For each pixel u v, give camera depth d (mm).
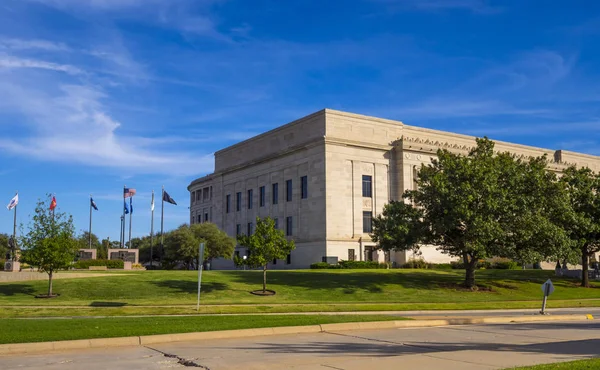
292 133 76500
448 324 24438
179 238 71562
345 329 21766
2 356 15180
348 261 64250
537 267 77750
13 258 54469
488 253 44531
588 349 15930
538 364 12867
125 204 89250
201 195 103500
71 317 25969
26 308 30547
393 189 72875
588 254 53688
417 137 77688
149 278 44344
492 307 35250
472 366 12922
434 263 70938
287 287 43062
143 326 20156
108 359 14539
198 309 29625
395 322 23078
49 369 13086
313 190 70250
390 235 46125
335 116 71062
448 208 44344
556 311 33094
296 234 72500
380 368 12766
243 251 81750
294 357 14695
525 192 46219
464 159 46188
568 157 94562
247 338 19016
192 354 15336
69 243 38969
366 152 71625
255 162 81625
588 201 52156
